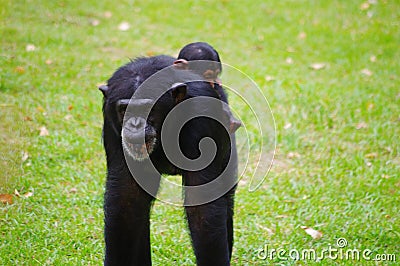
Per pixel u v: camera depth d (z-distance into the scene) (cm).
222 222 810
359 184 1317
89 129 1515
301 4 2448
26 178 1281
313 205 1241
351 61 2005
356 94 1738
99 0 2369
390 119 1616
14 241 1076
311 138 1537
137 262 887
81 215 1173
